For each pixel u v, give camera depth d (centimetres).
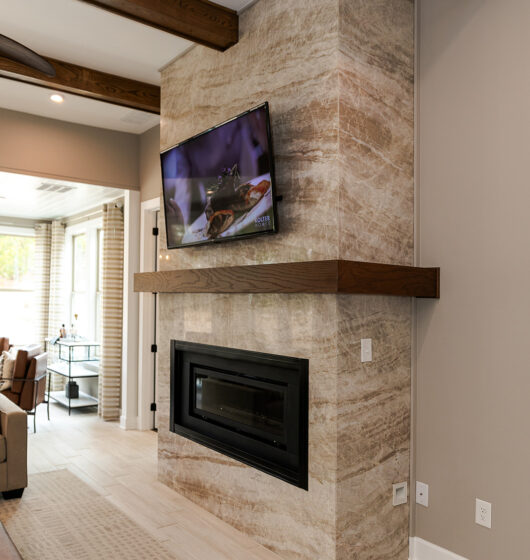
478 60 240
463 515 242
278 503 264
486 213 235
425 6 265
